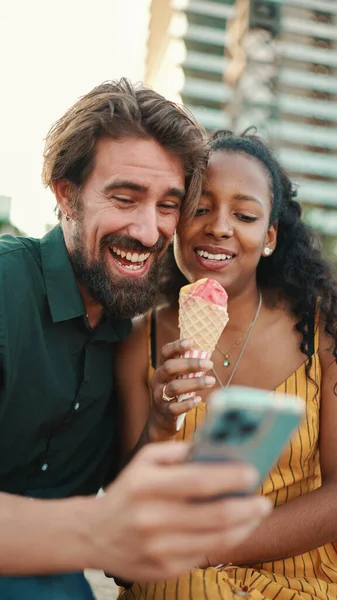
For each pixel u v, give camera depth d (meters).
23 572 0.65
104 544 0.60
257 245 1.10
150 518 0.54
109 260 1.03
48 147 1.08
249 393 0.51
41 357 0.99
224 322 0.92
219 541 0.55
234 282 1.10
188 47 26.23
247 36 24.64
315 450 1.08
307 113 25.58
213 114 26.14
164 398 0.88
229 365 1.11
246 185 1.08
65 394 1.01
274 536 0.95
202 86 26.28
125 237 1.01
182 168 1.03
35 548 0.64
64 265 1.02
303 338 1.10
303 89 25.62
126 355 1.12
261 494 1.01
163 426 0.92
